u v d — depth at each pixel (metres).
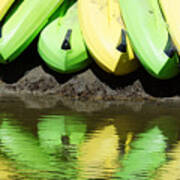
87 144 9.30
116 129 10.38
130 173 7.79
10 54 13.63
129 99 13.30
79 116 11.45
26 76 14.10
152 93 13.38
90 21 13.22
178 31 12.16
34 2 13.73
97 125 10.67
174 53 12.62
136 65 13.23
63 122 10.87
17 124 10.63
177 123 10.95
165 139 9.68
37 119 11.09
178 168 8.05
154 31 12.88
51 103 12.74
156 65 12.67
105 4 13.66
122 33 12.98
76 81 13.68
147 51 12.70
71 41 13.35
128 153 8.81
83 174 7.70
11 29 13.61
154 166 8.12
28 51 14.46
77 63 13.50
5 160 8.30
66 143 9.34
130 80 13.52
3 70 14.32
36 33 13.83
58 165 8.10
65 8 14.25
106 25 13.21
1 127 10.37
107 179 7.52
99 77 13.63
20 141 9.41
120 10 13.38
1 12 13.59
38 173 7.69
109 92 13.42
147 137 9.82
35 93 13.83
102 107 12.42
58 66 13.52
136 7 13.10
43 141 9.44
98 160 8.38
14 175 7.61
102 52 12.96
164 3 12.73
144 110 12.16
